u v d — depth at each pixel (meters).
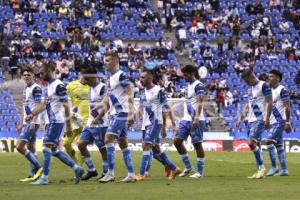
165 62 118.62
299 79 121.75
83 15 125.81
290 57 127.00
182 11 132.38
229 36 129.88
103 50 117.44
